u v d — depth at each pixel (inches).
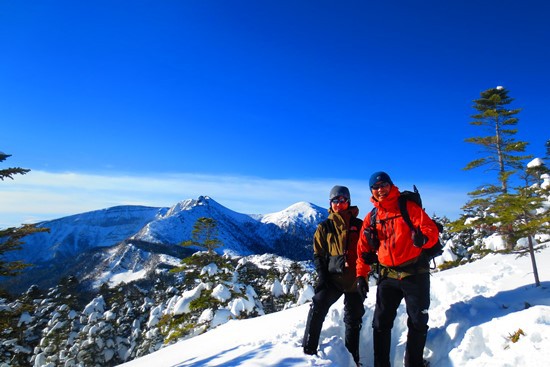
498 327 146.6
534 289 176.9
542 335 131.0
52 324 1330.0
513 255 279.9
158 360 229.6
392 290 157.1
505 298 175.3
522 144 291.6
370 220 161.5
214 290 536.1
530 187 188.2
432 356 161.6
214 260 587.2
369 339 193.5
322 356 163.9
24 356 959.6
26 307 460.4
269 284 1015.0
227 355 182.2
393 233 152.7
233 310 510.6
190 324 542.3
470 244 547.5
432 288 228.2
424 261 150.9
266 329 218.7
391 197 153.3
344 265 168.2
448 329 162.7
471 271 258.1
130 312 1596.9
